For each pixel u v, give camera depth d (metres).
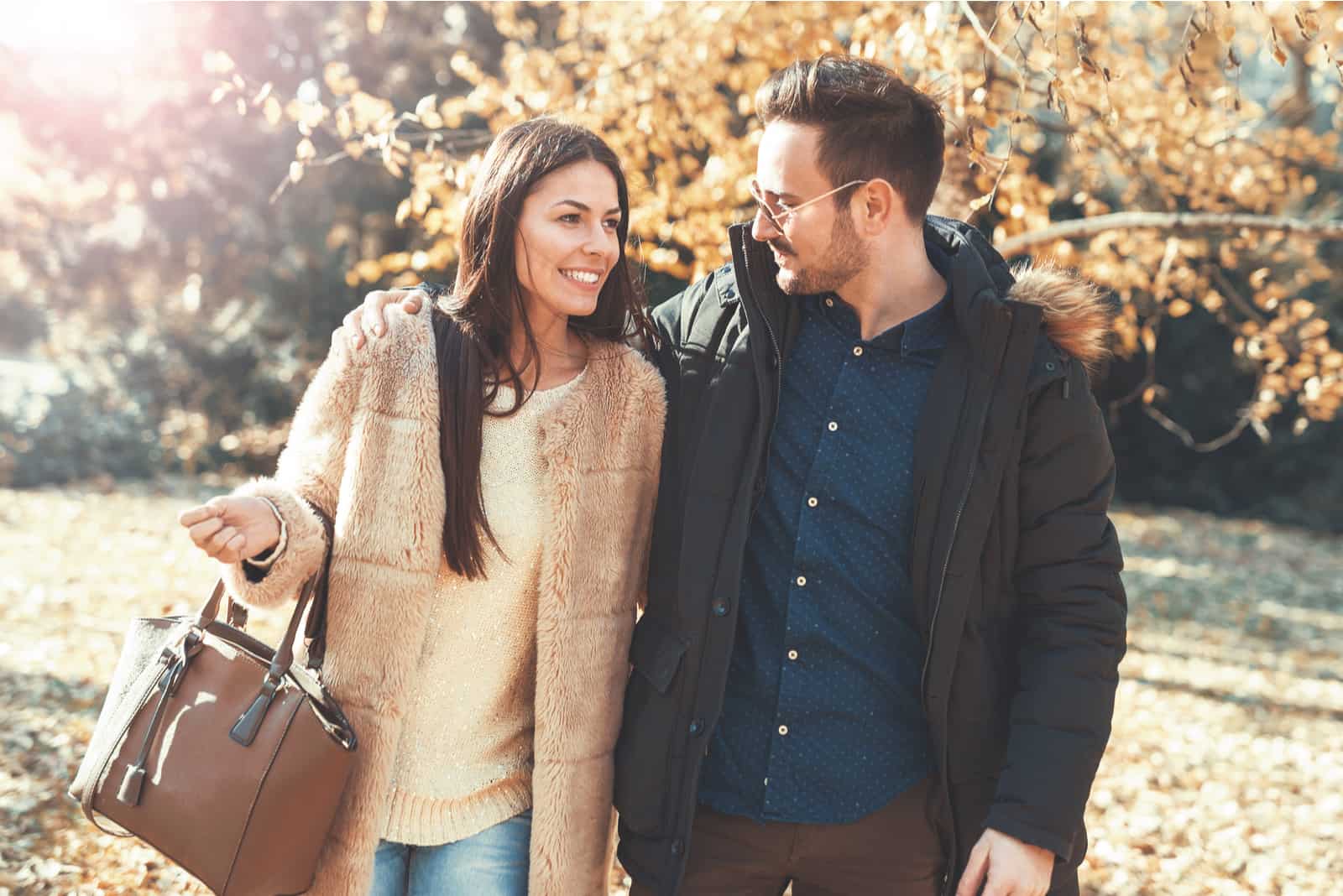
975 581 2.03
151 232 16.34
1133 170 5.07
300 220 15.44
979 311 2.01
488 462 2.17
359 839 2.07
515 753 2.26
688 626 2.11
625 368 2.26
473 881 2.16
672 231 4.38
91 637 6.88
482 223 2.18
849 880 2.14
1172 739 6.48
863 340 2.13
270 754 1.91
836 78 2.06
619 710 2.26
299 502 2.04
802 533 2.09
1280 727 6.94
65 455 13.91
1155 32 4.96
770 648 2.11
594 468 2.22
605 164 2.18
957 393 2.04
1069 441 2.01
